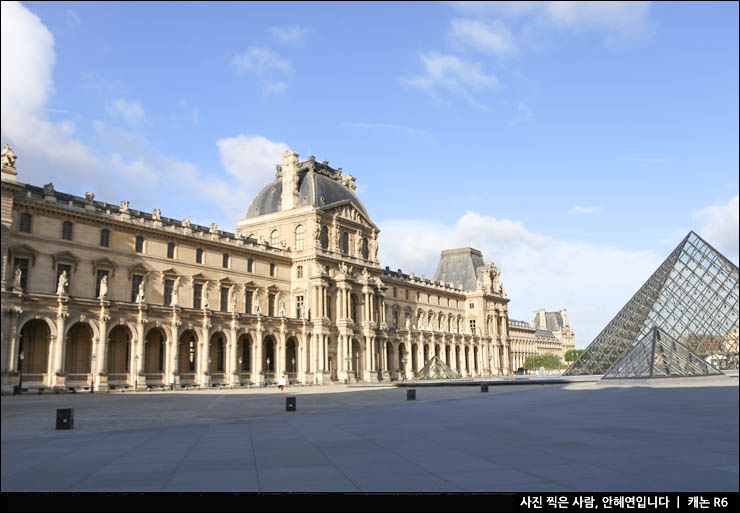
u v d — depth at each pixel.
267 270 118.12
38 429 32.50
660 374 62.44
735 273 96.31
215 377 99.44
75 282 85.06
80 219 86.69
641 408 34.66
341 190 138.50
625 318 105.88
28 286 79.56
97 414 43.56
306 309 120.88
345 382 121.50
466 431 26.88
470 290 195.88
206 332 97.69
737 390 45.84
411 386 91.00
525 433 25.36
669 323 99.69
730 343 92.75
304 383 114.75
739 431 23.50
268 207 133.25
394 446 22.77
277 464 19.42
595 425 27.16
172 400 61.47
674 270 103.50
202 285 104.44
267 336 111.38
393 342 145.75
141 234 95.38
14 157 73.88
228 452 22.19
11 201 73.25
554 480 15.80
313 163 138.00
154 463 19.97
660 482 15.15
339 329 124.25
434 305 175.12
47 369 79.06
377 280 139.25
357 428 29.56
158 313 91.00
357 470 18.09
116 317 84.81
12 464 20.03
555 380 80.25
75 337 84.81
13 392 71.00
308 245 122.81
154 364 95.50
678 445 20.56
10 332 72.06
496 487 15.27
